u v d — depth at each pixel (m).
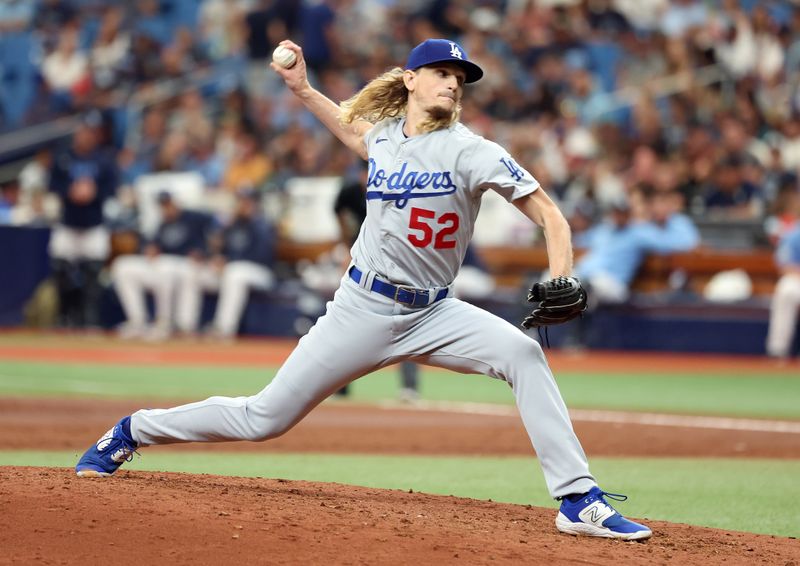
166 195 63.19
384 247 16.42
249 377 45.22
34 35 80.88
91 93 78.25
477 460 26.25
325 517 15.29
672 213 59.06
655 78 72.31
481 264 59.16
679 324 58.41
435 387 45.84
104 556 13.15
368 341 16.59
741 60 70.88
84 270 64.25
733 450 29.03
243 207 62.94
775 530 18.73
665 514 20.06
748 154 63.12
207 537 13.88
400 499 18.05
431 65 16.22
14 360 50.41
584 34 75.12
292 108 73.25
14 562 12.86
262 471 23.42
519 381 16.08
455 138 16.14
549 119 67.31
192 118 73.75
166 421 17.31
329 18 75.81
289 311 62.66
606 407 39.00
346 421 33.22
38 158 68.56
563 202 61.97
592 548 15.02
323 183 65.44
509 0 79.94
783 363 55.66
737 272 59.09
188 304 63.44
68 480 16.83
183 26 83.19
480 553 14.02
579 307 15.58
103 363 50.12
